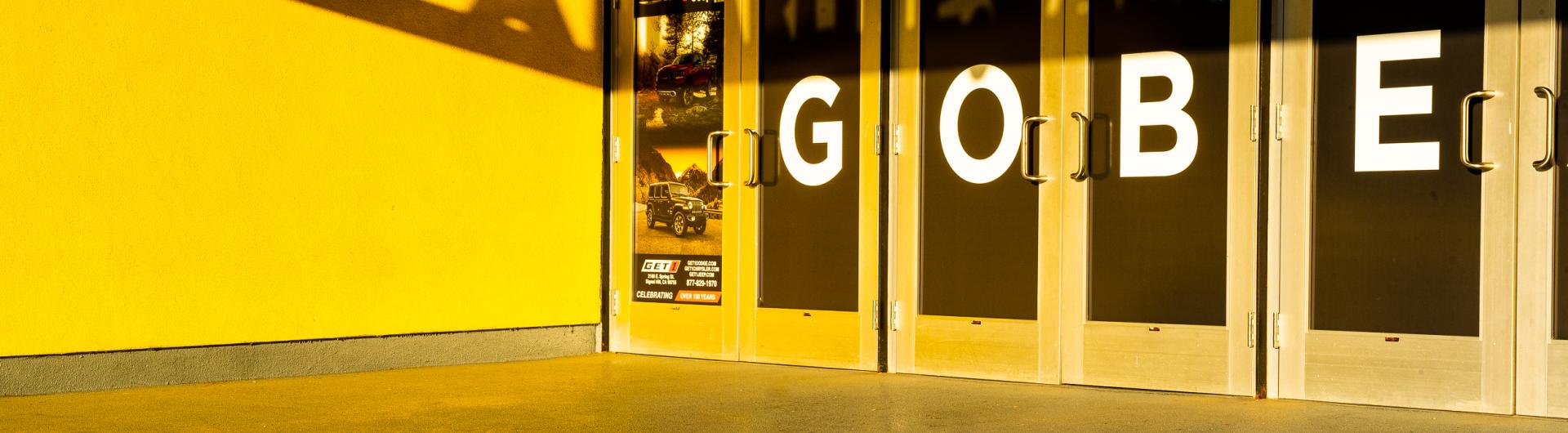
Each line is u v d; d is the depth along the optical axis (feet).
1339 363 16.60
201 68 17.15
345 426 14.28
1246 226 17.11
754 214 21.08
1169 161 17.66
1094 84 18.21
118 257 16.42
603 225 22.75
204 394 16.51
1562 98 15.33
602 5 22.72
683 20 21.86
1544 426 14.84
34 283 15.69
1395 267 16.24
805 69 20.65
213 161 17.33
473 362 20.71
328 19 18.63
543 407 15.98
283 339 18.29
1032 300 18.67
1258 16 17.03
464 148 20.51
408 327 19.84
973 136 19.15
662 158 22.08
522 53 21.36
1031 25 18.69
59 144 15.79
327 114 18.63
